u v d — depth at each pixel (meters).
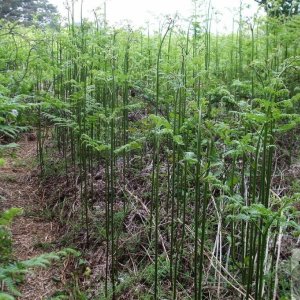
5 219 2.04
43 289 3.34
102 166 4.83
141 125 4.66
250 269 2.50
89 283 3.45
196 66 3.81
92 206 4.30
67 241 3.98
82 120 4.38
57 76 5.50
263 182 2.55
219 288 3.05
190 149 3.53
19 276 2.72
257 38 5.00
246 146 2.64
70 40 4.80
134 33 4.63
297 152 4.43
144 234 3.78
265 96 3.15
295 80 4.68
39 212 4.54
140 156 4.62
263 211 2.20
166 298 3.13
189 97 3.94
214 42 5.87
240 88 4.61
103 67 4.29
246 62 5.36
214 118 3.82
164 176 4.29
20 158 5.71
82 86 4.19
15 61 5.22
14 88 4.89
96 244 3.84
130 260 3.61
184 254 3.43
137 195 4.20
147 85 4.91
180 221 3.37
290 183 3.98
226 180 3.39
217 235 3.34
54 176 5.07
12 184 5.06
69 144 5.52
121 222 3.88
